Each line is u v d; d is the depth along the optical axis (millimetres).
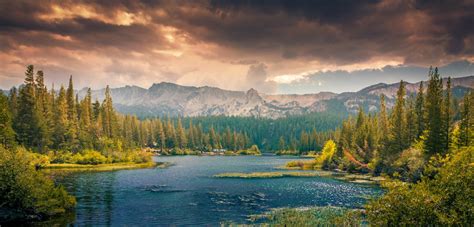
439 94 88625
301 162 125375
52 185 44438
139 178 82750
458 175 23016
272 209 47312
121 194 59469
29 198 38906
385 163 92062
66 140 123750
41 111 118750
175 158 176625
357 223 36281
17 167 39062
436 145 78875
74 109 136125
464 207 21906
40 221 39281
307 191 63562
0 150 39750
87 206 48875
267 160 162750
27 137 109875
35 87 127188
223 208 48094
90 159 115312
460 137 77312
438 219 22344
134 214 44188
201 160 160500
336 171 105750
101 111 149250
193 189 65812
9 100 130750
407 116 101688
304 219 38656
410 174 75688
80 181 75688
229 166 122688
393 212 23609
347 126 135750
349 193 61219
